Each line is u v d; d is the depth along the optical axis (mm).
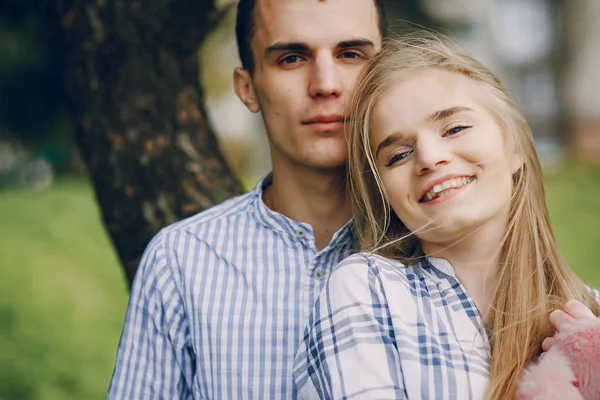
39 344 4766
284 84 1878
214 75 11633
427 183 1659
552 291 1786
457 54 1820
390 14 7953
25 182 11961
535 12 13555
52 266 5887
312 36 1841
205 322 1844
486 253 1738
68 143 11984
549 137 13062
